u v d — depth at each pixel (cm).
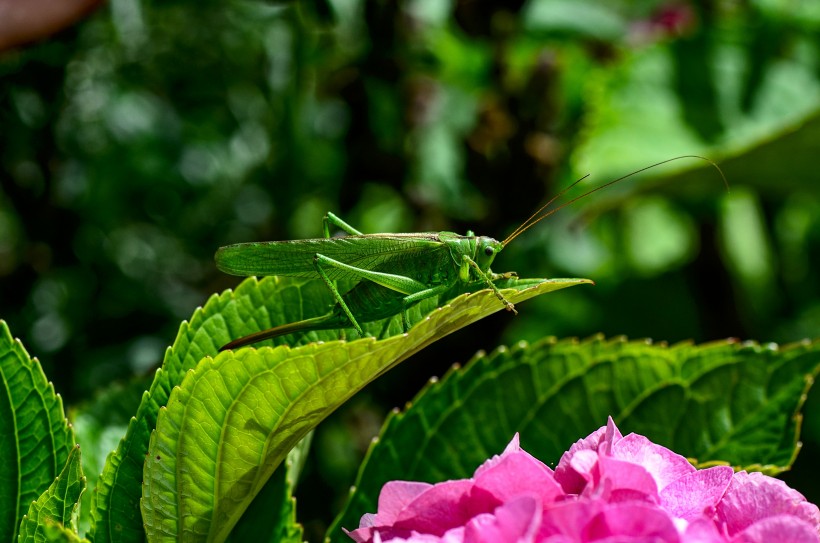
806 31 78
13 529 51
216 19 75
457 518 48
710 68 76
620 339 53
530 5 73
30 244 67
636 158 71
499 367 53
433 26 71
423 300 55
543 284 50
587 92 74
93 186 71
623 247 90
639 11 81
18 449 51
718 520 49
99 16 67
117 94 72
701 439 53
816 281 89
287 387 49
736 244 91
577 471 48
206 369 49
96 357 69
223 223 79
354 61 69
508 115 69
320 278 53
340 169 72
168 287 75
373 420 69
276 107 74
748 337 81
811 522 48
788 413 53
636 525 47
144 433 51
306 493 67
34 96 66
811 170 68
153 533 50
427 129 69
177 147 75
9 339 50
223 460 50
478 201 69
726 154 67
